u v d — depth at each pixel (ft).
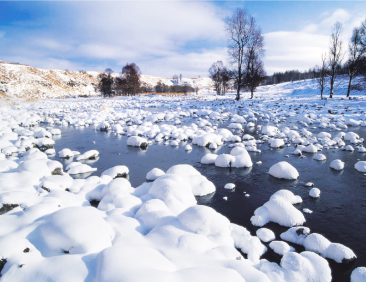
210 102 104.12
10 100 127.24
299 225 17.16
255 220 17.63
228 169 29.07
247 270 11.09
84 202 19.86
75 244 11.93
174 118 72.69
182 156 34.88
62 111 95.30
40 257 11.59
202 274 9.96
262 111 78.28
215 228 14.33
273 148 37.91
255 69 110.32
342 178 25.61
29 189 20.57
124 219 15.23
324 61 92.43
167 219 15.21
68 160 34.24
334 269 13.16
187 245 12.62
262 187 23.97
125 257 10.18
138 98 154.61
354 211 19.20
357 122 53.26
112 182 21.35
